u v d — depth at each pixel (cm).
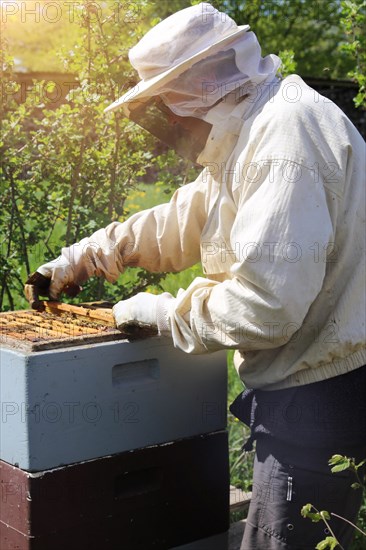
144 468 194
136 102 190
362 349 179
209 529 210
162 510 199
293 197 164
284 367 178
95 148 294
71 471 181
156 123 191
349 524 191
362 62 331
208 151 182
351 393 177
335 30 1038
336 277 176
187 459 203
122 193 304
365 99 332
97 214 290
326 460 180
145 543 197
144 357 191
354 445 181
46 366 175
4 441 182
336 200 172
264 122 172
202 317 175
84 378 181
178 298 180
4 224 300
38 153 297
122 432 190
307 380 178
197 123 184
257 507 187
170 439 199
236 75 177
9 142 285
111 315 201
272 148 168
